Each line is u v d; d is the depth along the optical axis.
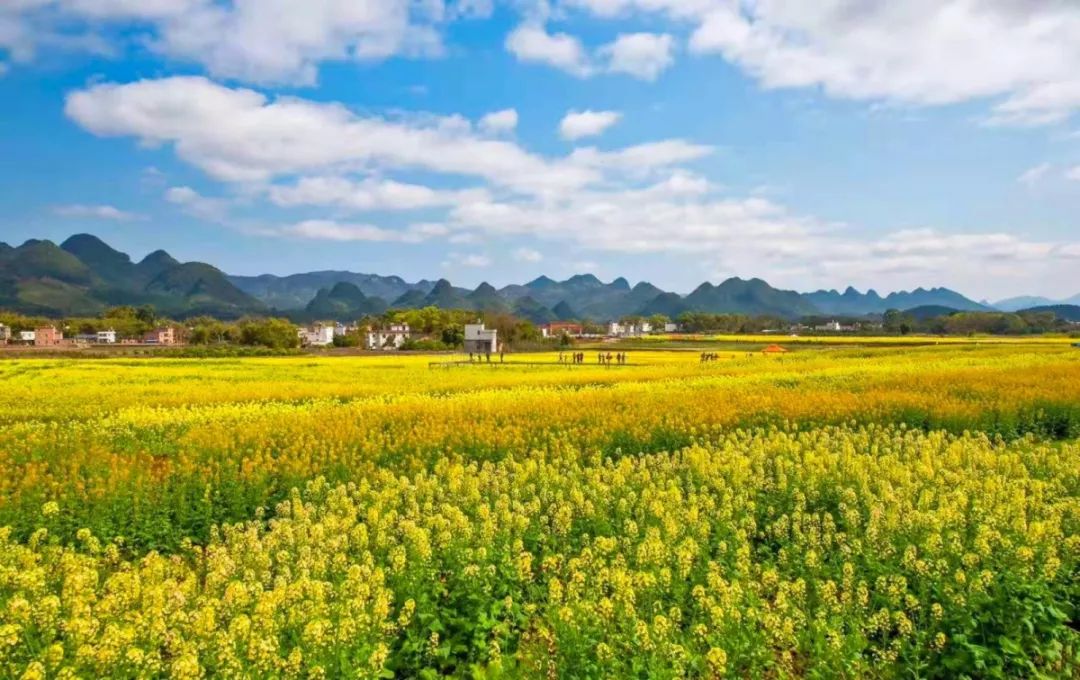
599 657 7.03
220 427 22.48
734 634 7.66
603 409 25.52
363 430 21.69
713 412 24.02
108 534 13.18
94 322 187.88
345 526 11.33
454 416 24.59
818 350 88.69
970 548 9.97
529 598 9.45
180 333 188.88
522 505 12.84
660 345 125.50
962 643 7.87
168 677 7.10
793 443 18.66
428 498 13.41
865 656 7.85
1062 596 9.14
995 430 23.16
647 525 11.78
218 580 8.98
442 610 8.80
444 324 180.62
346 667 7.04
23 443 20.17
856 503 12.75
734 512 12.63
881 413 24.16
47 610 7.27
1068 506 11.32
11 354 85.00
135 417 26.25
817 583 9.03
